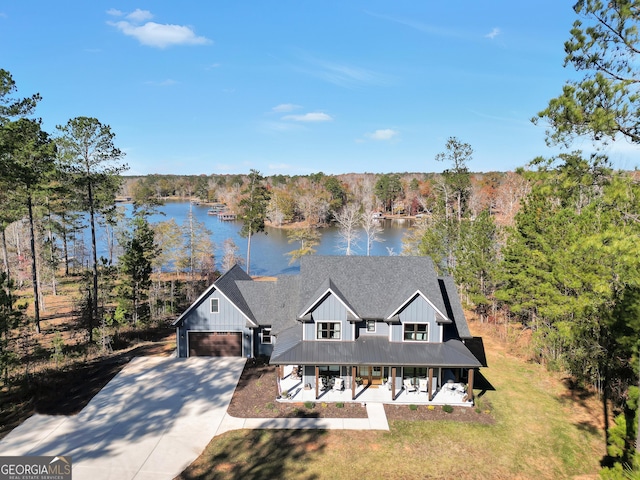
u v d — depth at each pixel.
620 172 14.77
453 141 59.25
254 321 32.22
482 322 41.94
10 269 58.34
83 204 42.69
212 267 64.81
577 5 14.08
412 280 29.20
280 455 20.19
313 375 27.09
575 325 25.72
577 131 14.49
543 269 30.75
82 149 38.84
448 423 23.36
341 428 22.62
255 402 25.23
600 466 20.12
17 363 28.06
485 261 39.50
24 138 33.56
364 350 25.97
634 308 18.20
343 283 29.22
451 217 51.50
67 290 58.81
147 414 23.77
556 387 28.20
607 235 15.28
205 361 31.50
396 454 20.48
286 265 77.56
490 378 29.55
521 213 34.38
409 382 27.39
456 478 18.95
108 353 34.09
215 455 20.12
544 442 21.86
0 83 32.03
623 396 25.17
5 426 22.41
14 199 37.00
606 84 13.55
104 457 19.80
